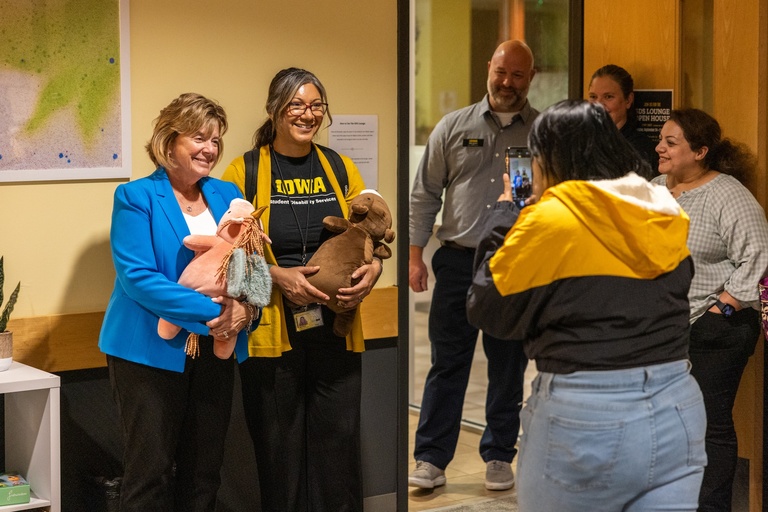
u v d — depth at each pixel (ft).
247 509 11.64
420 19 19.76
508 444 14.26
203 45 10.99
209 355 9.45
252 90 11.36
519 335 7.09
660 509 6.89
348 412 10.69
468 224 13.74
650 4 13.67
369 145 12.28
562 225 6.72
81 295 10.47
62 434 10.38
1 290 9.39
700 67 13.37
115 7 10.36
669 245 6.84
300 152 10.58
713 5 12.84
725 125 12.58
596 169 6.95
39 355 10.16
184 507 9.60
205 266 9.09
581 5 14.82
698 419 6.97
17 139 9.96
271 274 9.96
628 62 14.08
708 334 11.30
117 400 9.31
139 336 9.05
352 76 12.06
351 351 10.66
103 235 10.57
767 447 12.49
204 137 9.27
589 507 6.82
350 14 11.94
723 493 11.51
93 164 10.41
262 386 10.30
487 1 17.74
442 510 13.15
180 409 9.30
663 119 13.58
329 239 10.35
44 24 9.99
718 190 11.27
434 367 14.12
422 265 14.55
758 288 10.91
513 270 6.81
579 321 6.78
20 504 9.23
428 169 14.21
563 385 6.81
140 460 9.14
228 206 9.75
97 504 10.26
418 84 19.85
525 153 13.58
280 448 10.48
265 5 11.34
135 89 10.61
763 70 12.16
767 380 12.41
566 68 15.23
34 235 10.18
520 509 7.19
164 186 9.29
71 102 10.22
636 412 6.68
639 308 6.77
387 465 12.78
